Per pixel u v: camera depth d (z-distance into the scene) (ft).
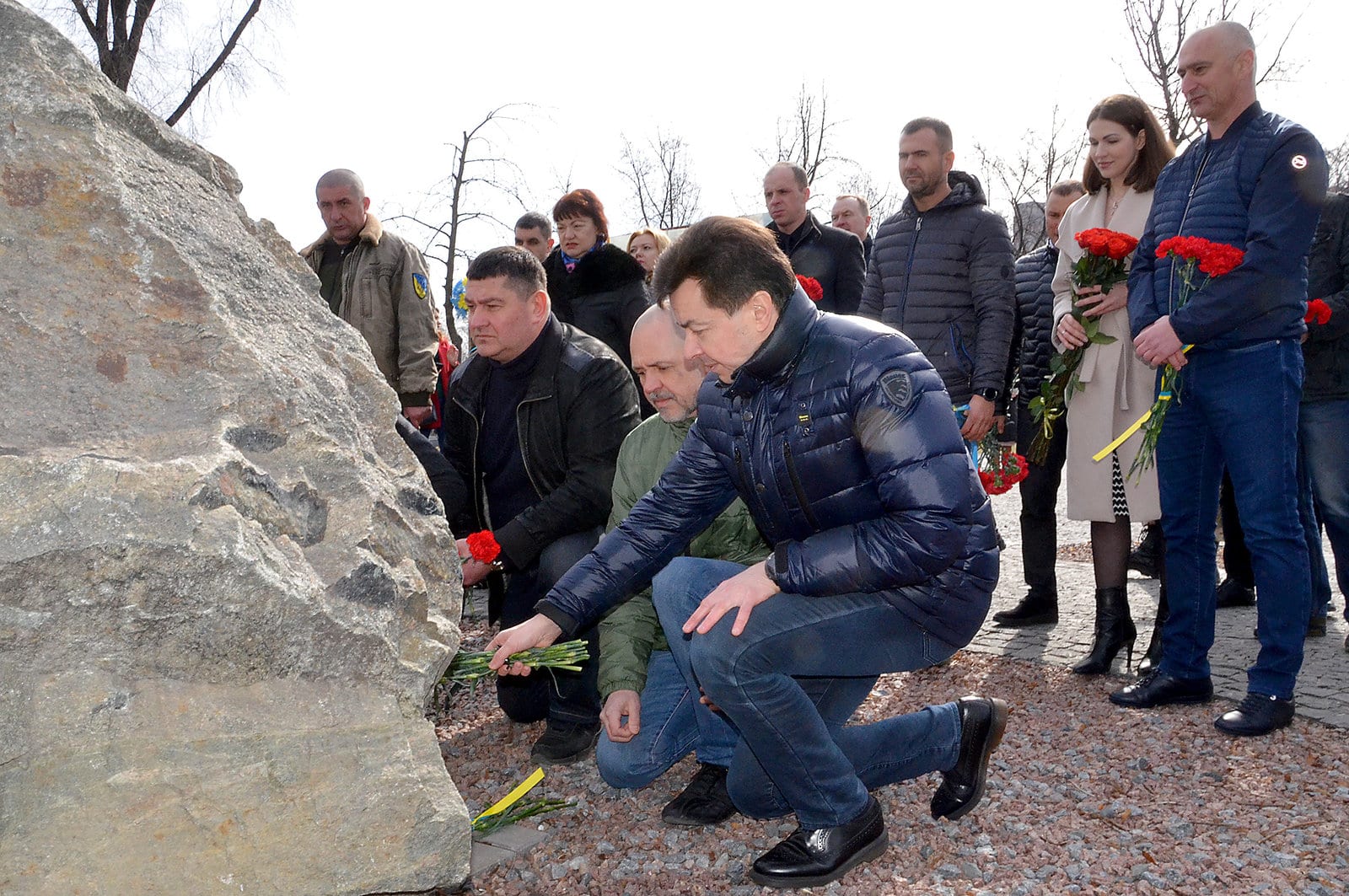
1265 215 11.14
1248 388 11.40
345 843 6.13
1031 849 8.98
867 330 7.96
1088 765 10.87
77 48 6.79
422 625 6.85
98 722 5.67
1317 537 15.44
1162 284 12.38
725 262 7.61
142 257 6.39
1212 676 13.52
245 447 6.29
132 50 37.32
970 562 7.95
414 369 18.54
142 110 7.14
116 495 5.51
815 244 17.57
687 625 8.20
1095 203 14.61
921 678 14.34
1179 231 12.19
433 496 7.59
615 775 10.06
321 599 6.08
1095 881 8.39
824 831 8.50
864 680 9.23
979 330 14.73
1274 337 11.34
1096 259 13.73
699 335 7.88
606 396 11.69
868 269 16.15
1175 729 11.75
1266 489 11.40
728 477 9.01
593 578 9.01
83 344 6.12
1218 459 12.20
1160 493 12.57
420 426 19.01
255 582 5.80
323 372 7.09
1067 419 14.55
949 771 9.60
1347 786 9.93
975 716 9.53
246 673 6.01
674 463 9.12
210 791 5.85
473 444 12.55
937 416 7.68
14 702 5.55
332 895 6.12
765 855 8.54
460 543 11.18
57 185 6.29
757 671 8.07
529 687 12.43
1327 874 8.29
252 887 5.95
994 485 14.98
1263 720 11.35
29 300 6.08
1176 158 12.69
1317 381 14.58
